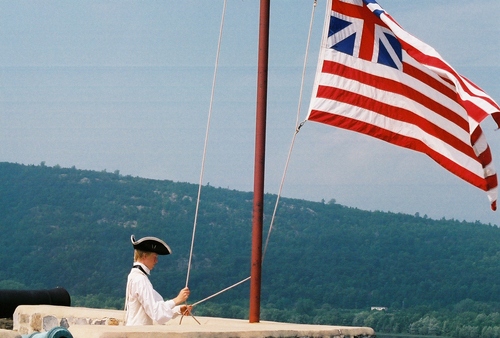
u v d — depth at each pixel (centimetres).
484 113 855
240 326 736
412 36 911
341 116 948
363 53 964
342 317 14400
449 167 966
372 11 946
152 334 612
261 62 827
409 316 12475
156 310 747
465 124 964
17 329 1081
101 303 15638
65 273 16838
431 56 898
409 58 962
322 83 955
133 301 757
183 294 776
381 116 958
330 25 961
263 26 830
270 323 800
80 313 1003
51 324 1034
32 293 1158
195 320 786
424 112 962
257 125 826
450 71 886
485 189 938
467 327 11538
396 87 961
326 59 959
